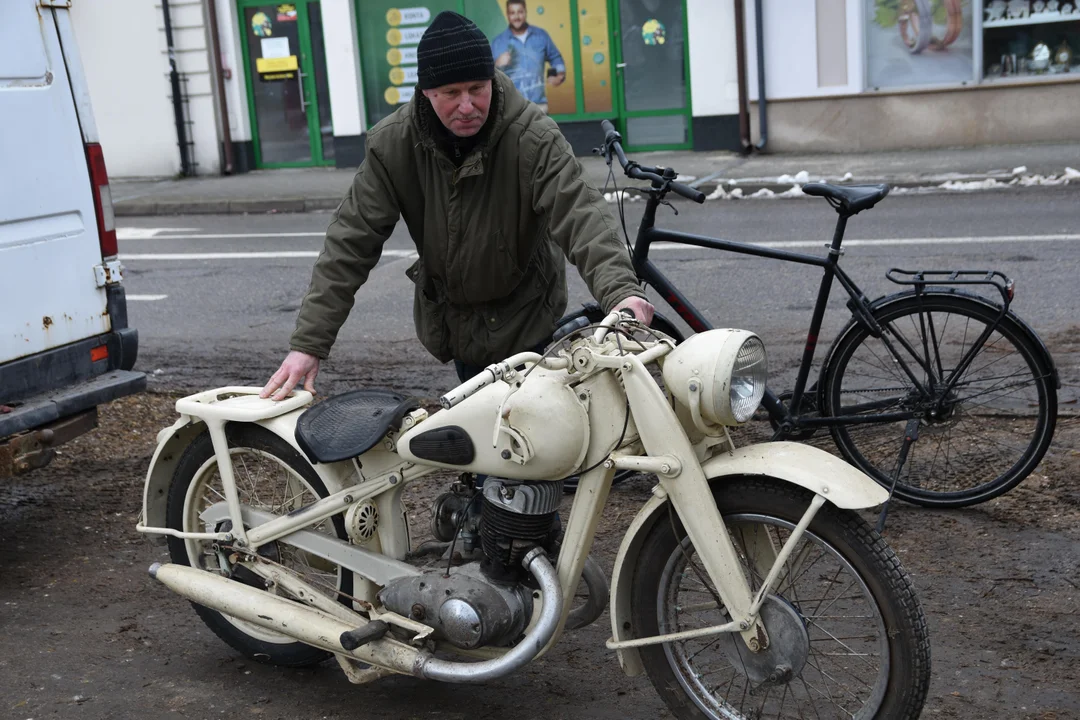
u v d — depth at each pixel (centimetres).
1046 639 362
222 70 1783
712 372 279
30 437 458
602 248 326
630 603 312
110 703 353
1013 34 1455
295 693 356
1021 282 809
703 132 1605
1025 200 1140
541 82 1670
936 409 459
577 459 298
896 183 1275
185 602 424
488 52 323
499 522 307
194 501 370
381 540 338
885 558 282
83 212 492
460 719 336
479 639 305
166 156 1820
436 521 333
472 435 308
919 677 280
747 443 529
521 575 314
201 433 370
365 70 1755
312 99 1789
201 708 349
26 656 385
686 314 483
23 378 464
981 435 478
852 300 466
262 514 355
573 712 337
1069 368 621
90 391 479
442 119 327
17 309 462
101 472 570
